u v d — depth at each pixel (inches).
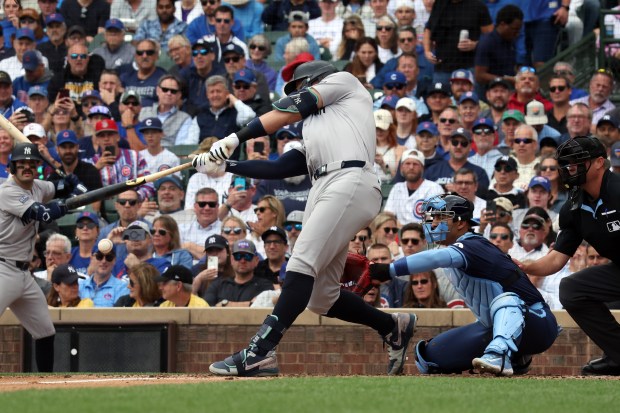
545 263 911.0
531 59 1855.3
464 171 1480.1
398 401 556.7
